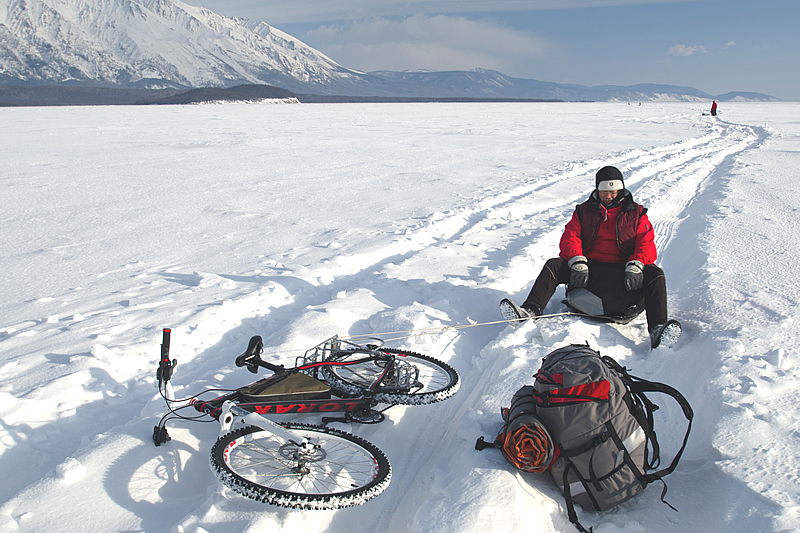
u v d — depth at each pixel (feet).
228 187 38.63
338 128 100.27
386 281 18.24
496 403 10.44
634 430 7.91
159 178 42.42
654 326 13.12
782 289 15.98
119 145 67.15
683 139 73.51
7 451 9.06
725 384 10.21
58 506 7.61
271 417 10.07
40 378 11.42
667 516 7.76
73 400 10.63
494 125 109.60
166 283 18.39
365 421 9.85
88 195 35.35
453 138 78.69
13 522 7.30
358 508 8.20
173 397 10.71
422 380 11.15
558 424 7.86
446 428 10.50
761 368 10.71
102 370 11.76
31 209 30.99
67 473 8.05
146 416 10.06
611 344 13.33
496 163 51.72
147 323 14.58
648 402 8.64
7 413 9.80
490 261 20.83
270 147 65.57
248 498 7.32
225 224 27.50
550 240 24.04
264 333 14.49
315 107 260.01
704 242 21.98
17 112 170.19
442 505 7.39
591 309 14.42
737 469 8.04
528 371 11.59
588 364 8.17
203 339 13.83
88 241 24.27
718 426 8.98
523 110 208.54
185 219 28.60
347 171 46.50
